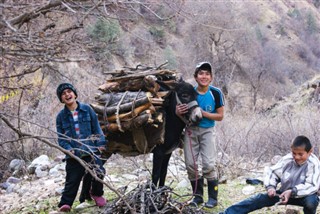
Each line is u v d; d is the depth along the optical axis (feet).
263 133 27.22
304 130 26.21
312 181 12.66
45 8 8.25
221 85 63.00
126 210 13.03
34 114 25.75
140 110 14.56
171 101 15.17
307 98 47.37
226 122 31.63
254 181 17.89
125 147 15.72
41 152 26.55
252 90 77.36
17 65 9.13
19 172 23.98
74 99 15.15
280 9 125.18
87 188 16.79
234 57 75.82
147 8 8.65
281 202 12.62
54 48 8.46
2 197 20.48
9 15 8.11
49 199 18.24
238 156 23.67
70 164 15.46
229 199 17.04
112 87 15.57
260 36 96.02
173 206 13.29
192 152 15.55
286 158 13.41
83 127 15.01
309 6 129.29
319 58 111.45
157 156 15.24
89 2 8.91
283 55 104.32
